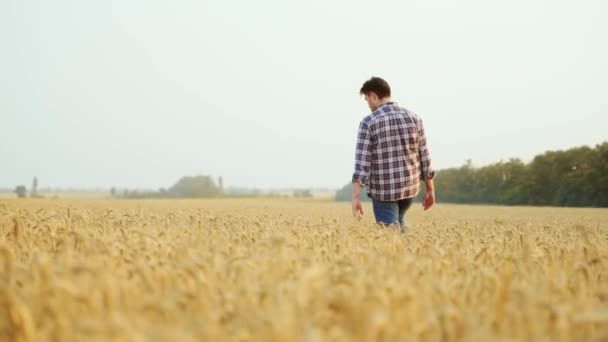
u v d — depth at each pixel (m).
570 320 2.61
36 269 3.29
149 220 9.33
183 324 2.54
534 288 3.31
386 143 8.10
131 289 3.07
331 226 8.10
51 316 2.59
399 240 5.52
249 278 3.47
